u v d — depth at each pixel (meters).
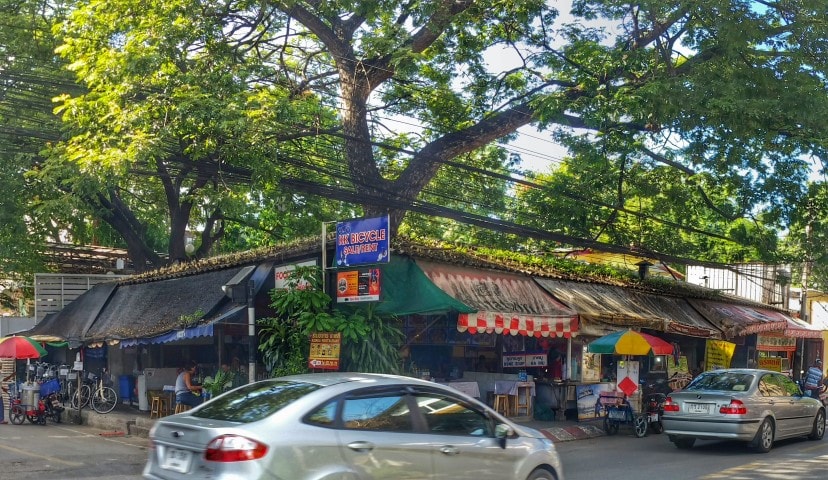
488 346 17.31
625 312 18.00
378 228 12.95
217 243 29.83
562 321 15.90
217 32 17.16
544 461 7.25
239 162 16.16
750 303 25.73
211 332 14.58
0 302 29.67
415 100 20.30
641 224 21.98
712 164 17.19
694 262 21.58
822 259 18.97
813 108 15.06
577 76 18.03
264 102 15.86
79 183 16.94
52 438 14.87
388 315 13.98
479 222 18.30
